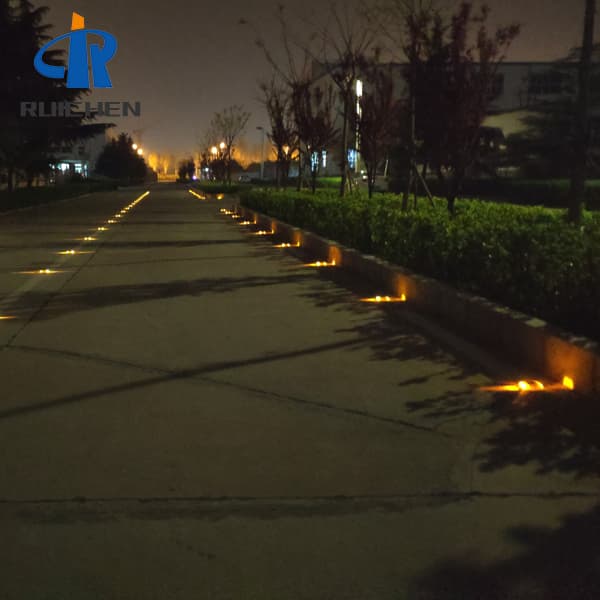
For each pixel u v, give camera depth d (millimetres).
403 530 3873
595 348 6137
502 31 16672
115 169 116188
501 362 7207
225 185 66375
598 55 31219
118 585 3352
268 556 3607
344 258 14328
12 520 3947
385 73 24156
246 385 6473
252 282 12578
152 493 4289
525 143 40000
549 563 3549
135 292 11484
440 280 10164
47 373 6816
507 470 4648
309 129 29406
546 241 8570
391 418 5613
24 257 16438
